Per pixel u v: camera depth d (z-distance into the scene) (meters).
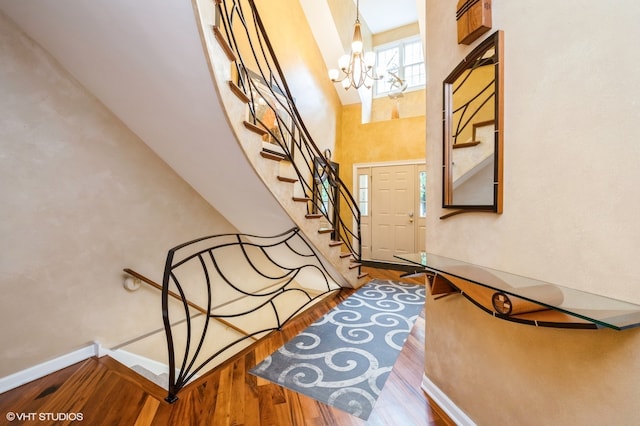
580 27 0.81
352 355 2.12
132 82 1.76
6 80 1.69
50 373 1.89
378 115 6.33
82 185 2.06
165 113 1.90
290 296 4.28
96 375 1.87
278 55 3.87
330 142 5.31
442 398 1.52
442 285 1.31
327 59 5.04
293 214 2.50
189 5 1.28
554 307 0.70
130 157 2.35
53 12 1.49
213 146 2.00
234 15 3.09
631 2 0.69
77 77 1.95
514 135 1.04
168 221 2.68
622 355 0.73
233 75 2.98
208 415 1.48
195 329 2.97
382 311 3.02
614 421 0.74
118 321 2.32
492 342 1.19
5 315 1.74
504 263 1.09
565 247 0.86
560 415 0.90
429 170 1.64
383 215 5.48
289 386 1.73
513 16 1.04
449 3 1.46
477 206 1.21
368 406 1.55
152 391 1.69
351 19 5.33
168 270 1.60
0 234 1.71
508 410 1.10
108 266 2.24
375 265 5.24
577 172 0.82
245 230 3.17
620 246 0.72
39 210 1.86
